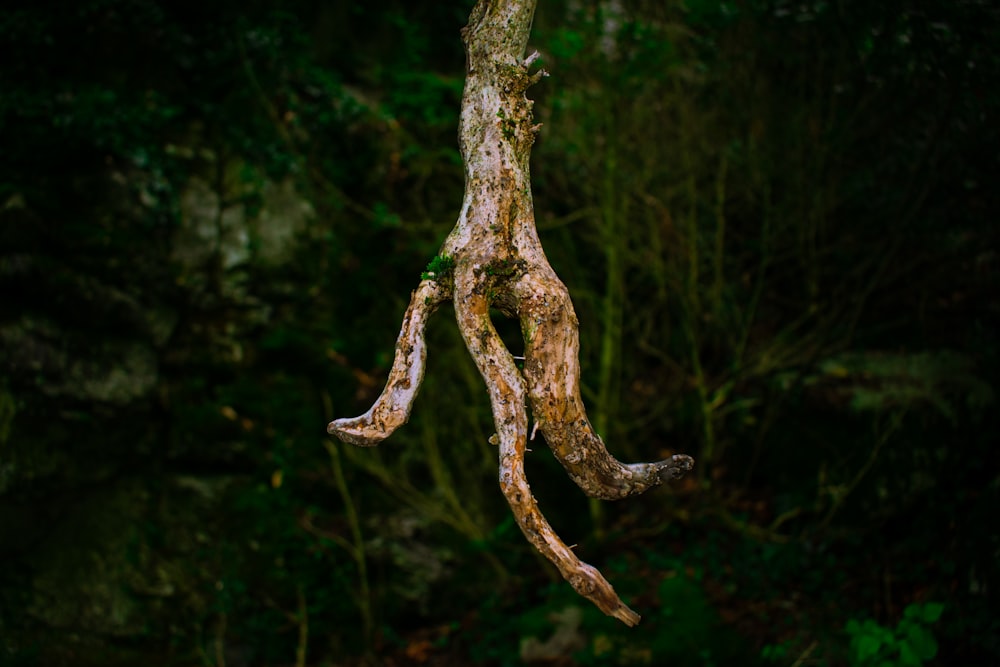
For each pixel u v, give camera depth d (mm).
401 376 1246
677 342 5914
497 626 5156
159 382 5250
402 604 5355
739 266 5879
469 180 1303
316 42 6621
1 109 4926
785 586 4855
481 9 1352
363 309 5961
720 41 5203
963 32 3787
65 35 5391
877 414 4961
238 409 5434
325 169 6008
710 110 5551
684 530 5605
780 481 5539
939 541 4562
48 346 4762
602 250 5832
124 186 5188
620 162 5496
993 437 4566
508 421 1217
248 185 5680
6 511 4680
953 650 4039
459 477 5645
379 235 6090
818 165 5191
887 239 5156
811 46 5070
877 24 4234
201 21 5910
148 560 5016
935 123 4816
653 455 5973
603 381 5484
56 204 4941
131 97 5492
